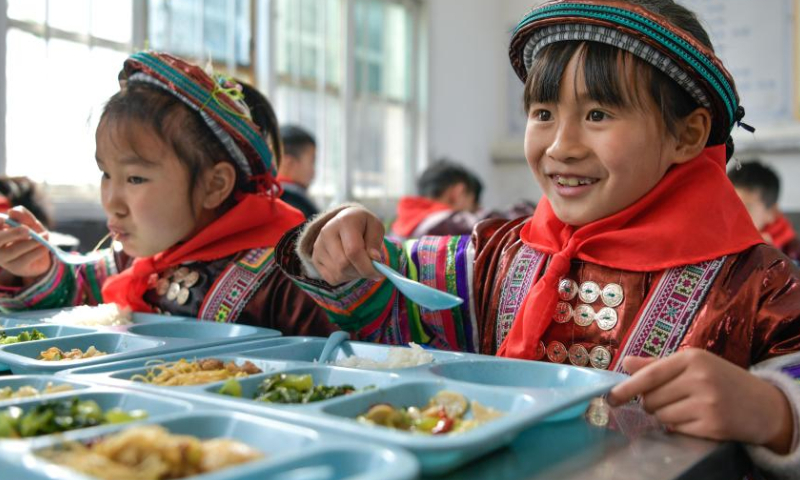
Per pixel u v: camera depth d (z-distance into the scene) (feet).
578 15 2.90
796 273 2.90
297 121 12.62
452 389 2.27
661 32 2.85
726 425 2.05
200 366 2.67
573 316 3.16
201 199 4.11
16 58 8.59
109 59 9.44
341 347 3.05
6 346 3.05
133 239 4.09
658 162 3.01
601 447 1.96
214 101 4.05
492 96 17.71
